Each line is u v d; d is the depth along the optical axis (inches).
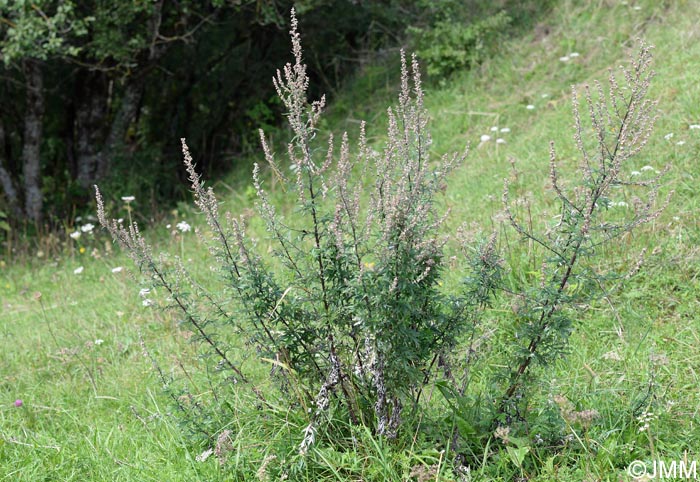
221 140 485.7
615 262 201.0
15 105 453.7
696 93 279.6
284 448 144.6
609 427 144.3
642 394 151.6
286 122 457.4
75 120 464.8
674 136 256.2
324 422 144.6
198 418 160.6
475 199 274.4
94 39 383.6
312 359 145.6
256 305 142.3
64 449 170.2
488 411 145.2
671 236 206.5
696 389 155.3
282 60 472.1
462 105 377.1
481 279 141.9
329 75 483.8
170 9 429.4
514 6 431.8
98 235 395.9
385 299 130.5
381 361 136.3
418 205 135.5
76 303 282.2
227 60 465.7
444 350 141.4
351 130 411.2
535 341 138.4
